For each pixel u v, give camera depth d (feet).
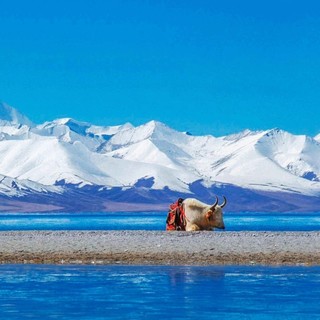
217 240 292.61
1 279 197.47
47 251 262.47
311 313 150.20
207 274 207.00
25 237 313.53
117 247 271.08
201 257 247.29
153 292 175.11
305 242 285.64
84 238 305.53
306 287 182.60
